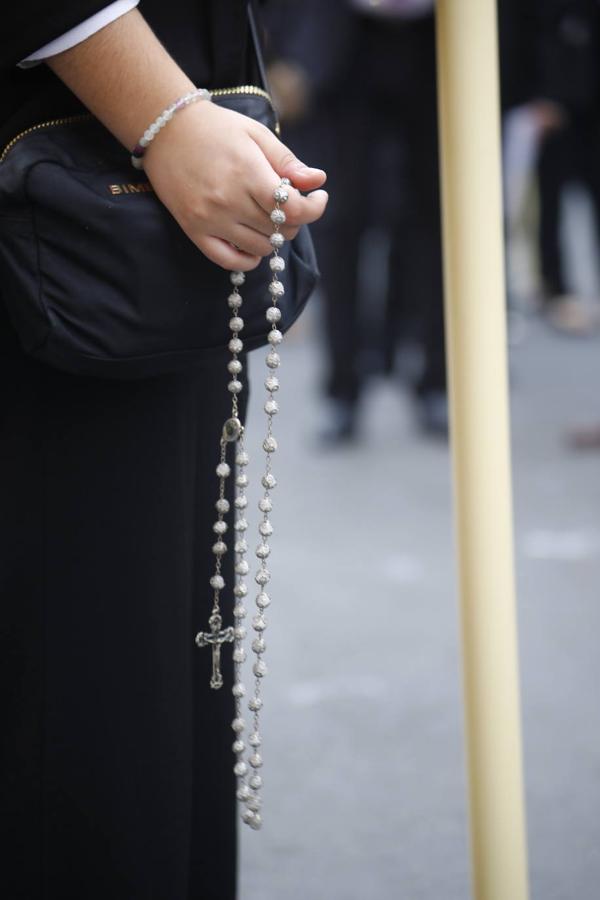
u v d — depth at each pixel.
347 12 11.62
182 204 3.05
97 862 3.42
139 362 3.13
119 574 3.34
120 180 3.13
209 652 3.74
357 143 11.87
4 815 3.39
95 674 3.36
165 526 3.36
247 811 3.54
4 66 3.03
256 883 5.03
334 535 9.41
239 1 3.25
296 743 6.20
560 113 14.16
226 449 3.68
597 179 18.34
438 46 3.53
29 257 3.05
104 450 3.30
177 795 3.47
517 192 17.94
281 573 8.58
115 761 3.39
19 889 3.42
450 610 7.93
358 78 11.77
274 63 11.79
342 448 12.09
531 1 13.31
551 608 7.91
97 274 3.07
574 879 5.04
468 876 5.11
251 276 3.17
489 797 3.56
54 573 3.32
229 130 3.02
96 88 3.04
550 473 11.00
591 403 13.76
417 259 12.30
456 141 3.49
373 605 7.99
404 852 5.29
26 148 3.09
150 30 3.07
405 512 9.99
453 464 3.59
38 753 3.37
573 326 18.45
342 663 7.12
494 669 3.54
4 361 3.28
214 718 3.80
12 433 3.29
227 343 3.21
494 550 3.52
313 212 3.04
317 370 16.02
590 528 9.50
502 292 3.52
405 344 13.74
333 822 5.50
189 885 3.87
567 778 5.86
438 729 6.38
